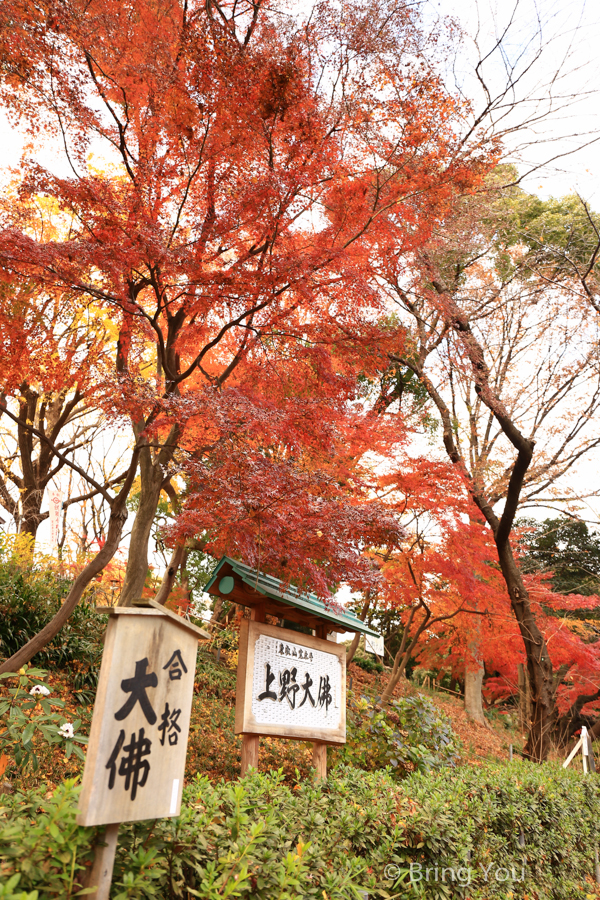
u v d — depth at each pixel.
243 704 5.06
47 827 1.85
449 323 11.43
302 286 6.02
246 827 2.39
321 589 5.45
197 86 5.93
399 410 12.28
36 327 6.76
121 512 6.83
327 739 5.84
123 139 6.47
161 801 2.12
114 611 2.16
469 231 10.24
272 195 5.98
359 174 7.17
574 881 5.57
